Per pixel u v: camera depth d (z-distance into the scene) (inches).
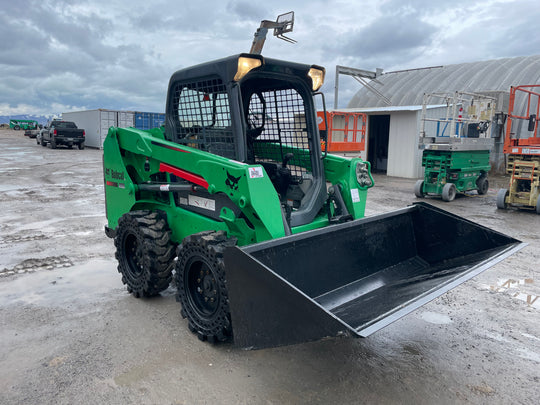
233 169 127.2
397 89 954.7
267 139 175.2
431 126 631.8
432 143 444.8
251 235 134.0
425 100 439.2
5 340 133.1
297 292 90.0
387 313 94.7
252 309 102.5
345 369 119.8
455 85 853.8
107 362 121.2
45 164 690.2
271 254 116.4
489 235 147.0
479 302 170.4
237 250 102.9
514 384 114.3
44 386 109.7
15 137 1619.1
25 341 132.6
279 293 94.5
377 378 115.6
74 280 186.1
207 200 145.6
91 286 179.8
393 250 157.8
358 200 165.3
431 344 135.5
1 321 146.1
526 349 133.3
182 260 137.6
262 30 176.7
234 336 109.2
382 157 786.8
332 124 557.3
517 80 757.3
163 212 168.9
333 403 104.5
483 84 804.0
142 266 162.7
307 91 157.3
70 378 113.2
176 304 162.7
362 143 610.5
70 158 813.9
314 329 89.0
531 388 112.7
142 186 170.2
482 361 125.6
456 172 438.3
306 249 127.0
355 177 165.0
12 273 193.0
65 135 1047.6
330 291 133.9
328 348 131.4
